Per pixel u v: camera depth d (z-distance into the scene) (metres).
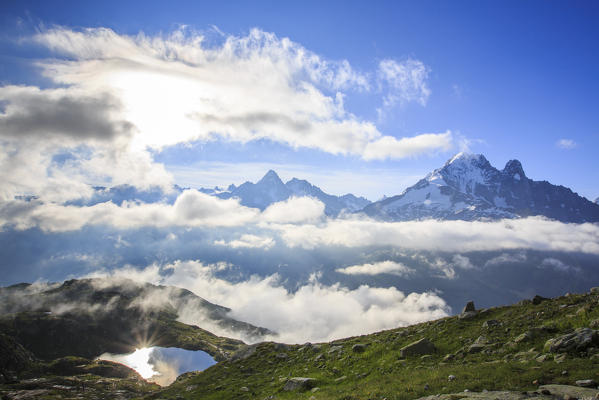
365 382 32.84
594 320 29.53
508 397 19.45
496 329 38.59
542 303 43.34
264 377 49.75
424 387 25.12
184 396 51.03
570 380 20.41
